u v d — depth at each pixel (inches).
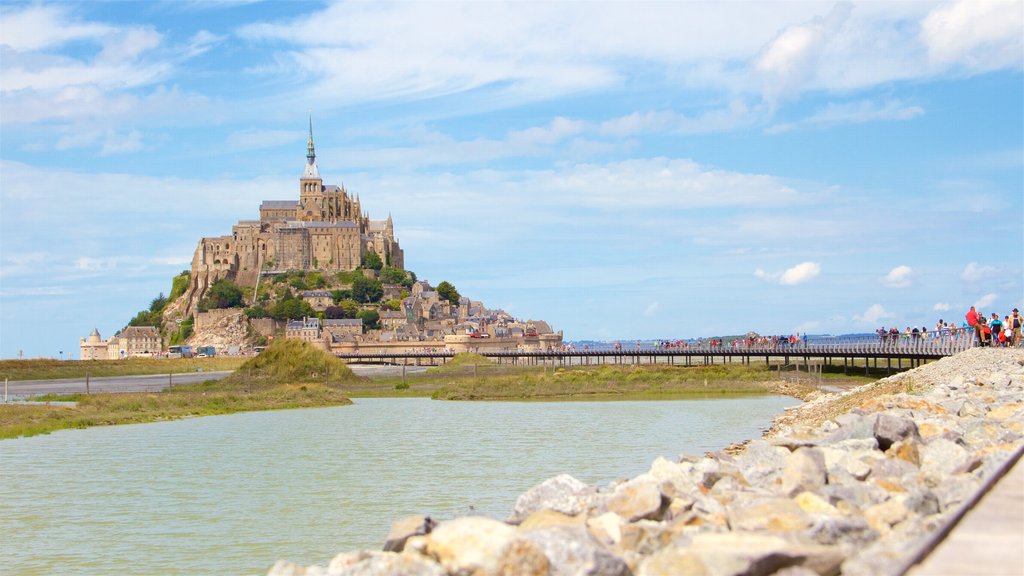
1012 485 753.0
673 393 5137.8
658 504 912.3
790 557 665.6
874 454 1099.9
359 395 5728.3
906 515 832.9
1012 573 502.3
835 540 781.3
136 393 5866.1
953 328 3772.1
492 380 5920.3
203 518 1732.3
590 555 706.2
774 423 3095.5
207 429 3523.6
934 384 2652.6
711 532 805.2
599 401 4766.2
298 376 6368.1
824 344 5959.6
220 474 2281.0
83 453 2763.3
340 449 2758.4
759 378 5738.2
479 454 2551.7
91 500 1943.9
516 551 695.7
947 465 1049.5
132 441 3100.4
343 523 1651.1
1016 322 3157.0
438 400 5191.9
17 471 2374.5
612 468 2177.7
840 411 2733.8
